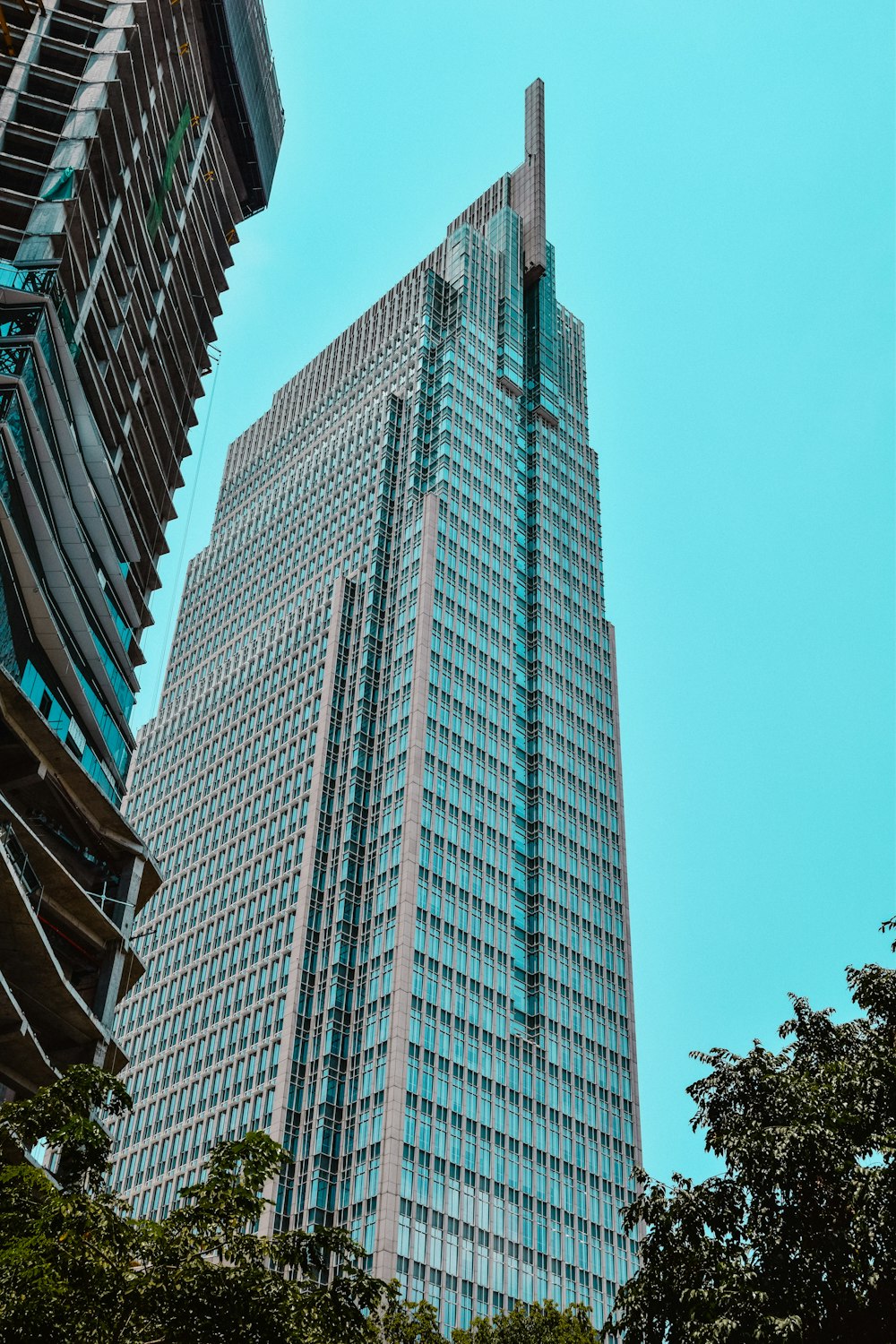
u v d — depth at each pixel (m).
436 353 165.12
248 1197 27.88
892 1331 28.94
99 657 66.44
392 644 140.75
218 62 88.69
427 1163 107.25
